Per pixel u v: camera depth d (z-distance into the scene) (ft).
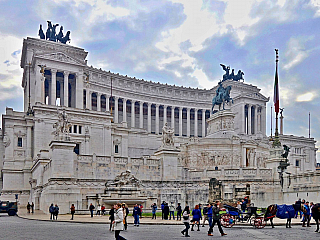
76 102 364.58
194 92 503.61
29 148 288.30
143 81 462.60
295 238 79.56
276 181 191.72
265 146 306.14
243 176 195.93
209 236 84.74
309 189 168.66
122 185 177.78
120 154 325.62
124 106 444.55
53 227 103.91
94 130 309.63
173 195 195.42
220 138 289.74
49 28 399.03
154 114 490.90
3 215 175.63
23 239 76.02
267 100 486.38
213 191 163.32
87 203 169.37
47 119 289.94
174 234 88.48
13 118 287.28
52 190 167.32
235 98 471.62
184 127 512.22
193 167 279.90
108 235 83.92
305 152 450.71
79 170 180.45
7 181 277.23
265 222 107.86
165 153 204.74
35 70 351.67
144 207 171.73
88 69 408.87
